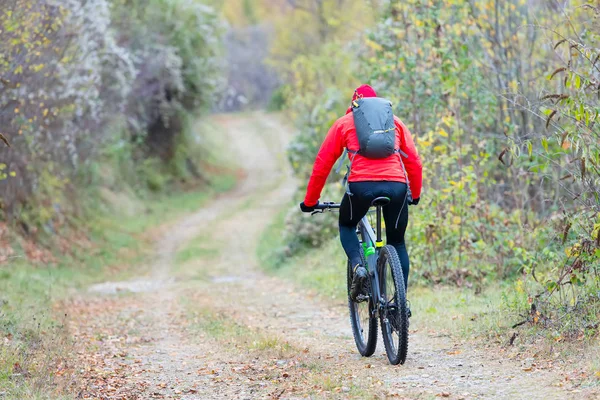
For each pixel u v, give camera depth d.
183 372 7.30
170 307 14.43
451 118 12.06
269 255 23.83
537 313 7.53
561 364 6.23
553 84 12.35
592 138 7.50
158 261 26.58
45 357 7.66
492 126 14.62
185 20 41.50
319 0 47.69
